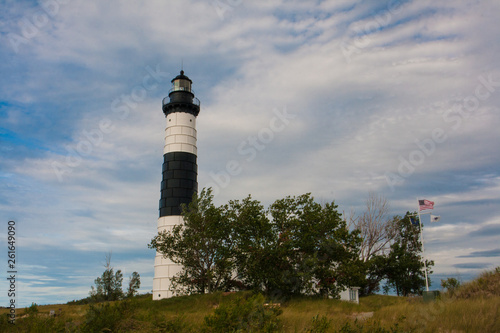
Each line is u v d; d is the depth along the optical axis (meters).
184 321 18.80
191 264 39.88
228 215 39.75
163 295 47.25
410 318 16.31
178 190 51.28
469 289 22.61
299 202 39.25
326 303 31.09
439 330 14.19
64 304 44.12
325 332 14.78
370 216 60.31
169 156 53.06
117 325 17.59
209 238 39.56
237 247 38.53
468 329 13.70
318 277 36.94
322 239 37.88
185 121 54.53
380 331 14.28
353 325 15.45
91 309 18.56
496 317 14.73
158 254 49.41
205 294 34.97
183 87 55.69
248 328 15.62
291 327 16.20
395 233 60.97
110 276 47.91
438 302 18.56
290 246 36.09
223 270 39.09
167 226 49.75
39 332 17.80
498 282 21.98
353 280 36.88
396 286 59.09
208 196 41.34
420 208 42.94
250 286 38.09
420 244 59.75
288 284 35.03
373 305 32.59
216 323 15.98
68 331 17.42
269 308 17.92
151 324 17.94
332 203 39.91
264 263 35.34
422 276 57.59
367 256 58.41
